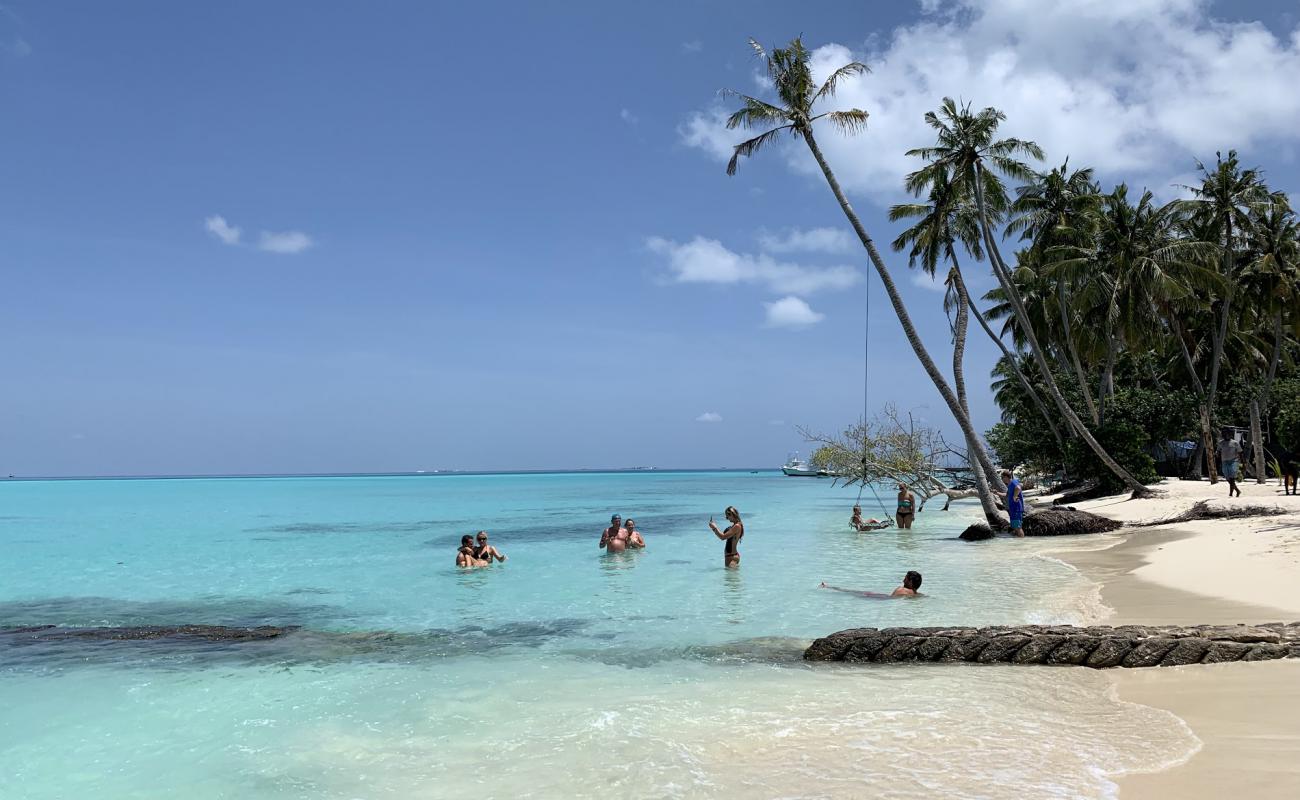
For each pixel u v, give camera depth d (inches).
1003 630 358.3
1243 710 256.5
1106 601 485.1
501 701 312.7
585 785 217.6
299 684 349.7
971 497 1931.6
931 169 1203.2
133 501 2689.5
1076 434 1424.7
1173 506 1043.3
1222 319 1504.7
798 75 1096.2
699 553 871.7
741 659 378.3
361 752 257.0
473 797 214.2
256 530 1331.2
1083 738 239.5
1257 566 535.5
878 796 198.1
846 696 303.4
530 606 549.0
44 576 757.3
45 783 238.8
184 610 564.1
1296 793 184.9
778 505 1991.9
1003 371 2404.0
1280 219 1594.5
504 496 2834.6
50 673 374.6
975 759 223.9
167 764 251.9
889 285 1093.8
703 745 247.6
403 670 373.1
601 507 2005.4
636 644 419.8
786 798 200.4
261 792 226.2
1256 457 1398.9
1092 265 1456.7
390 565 815.7
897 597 543.2
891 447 1423.5
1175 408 1590.8
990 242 1223.5
